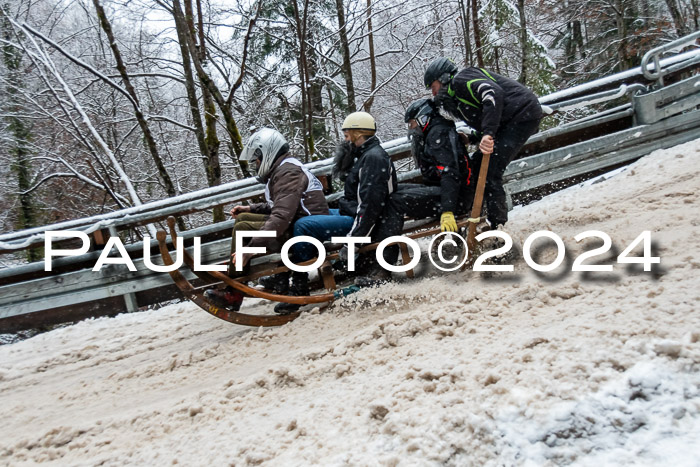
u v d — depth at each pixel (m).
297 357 3.41
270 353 3.76
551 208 5.58
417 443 2.15
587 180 6.49
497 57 13.52
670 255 3.37
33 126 13.24
